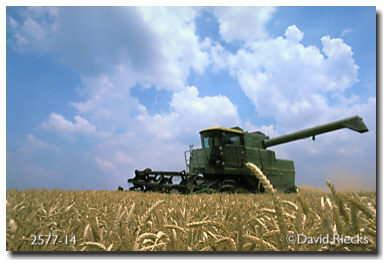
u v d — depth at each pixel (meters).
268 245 1.06
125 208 1.18
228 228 1.30
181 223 1.43
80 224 1.34
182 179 11.56
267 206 2.70
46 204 2.58
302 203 1.08
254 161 13.44
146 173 12.31
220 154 12.05
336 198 0.98
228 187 11.42
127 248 1.00
